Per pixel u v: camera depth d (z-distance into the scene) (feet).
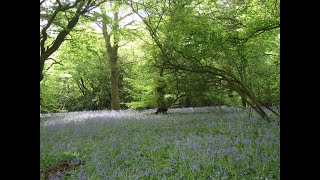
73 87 106.52
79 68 86.43
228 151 18.56
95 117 49.21
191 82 31.99
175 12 29.81
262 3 28.12
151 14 31.73
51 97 70.08
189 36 28.91
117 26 44.06
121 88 94.27
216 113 43.75
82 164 18.56
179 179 14.52
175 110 57.36
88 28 45.09
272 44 31.04
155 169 16.06
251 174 14.87
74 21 38.86
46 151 21.38
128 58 88.02
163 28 30.71
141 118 43.04
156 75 45.42
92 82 104.22
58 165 18.12
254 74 34.04
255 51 31.68
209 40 28.25
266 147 18.74
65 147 23.12
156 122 36.99
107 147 22.20
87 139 26.61
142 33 41.52
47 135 28.86
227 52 29.07
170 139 24.91
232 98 39.45
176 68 31.04
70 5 37.35
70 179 15.06
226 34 28.35
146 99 49.49
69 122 41.52
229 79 31.07
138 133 28.73
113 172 15.47
